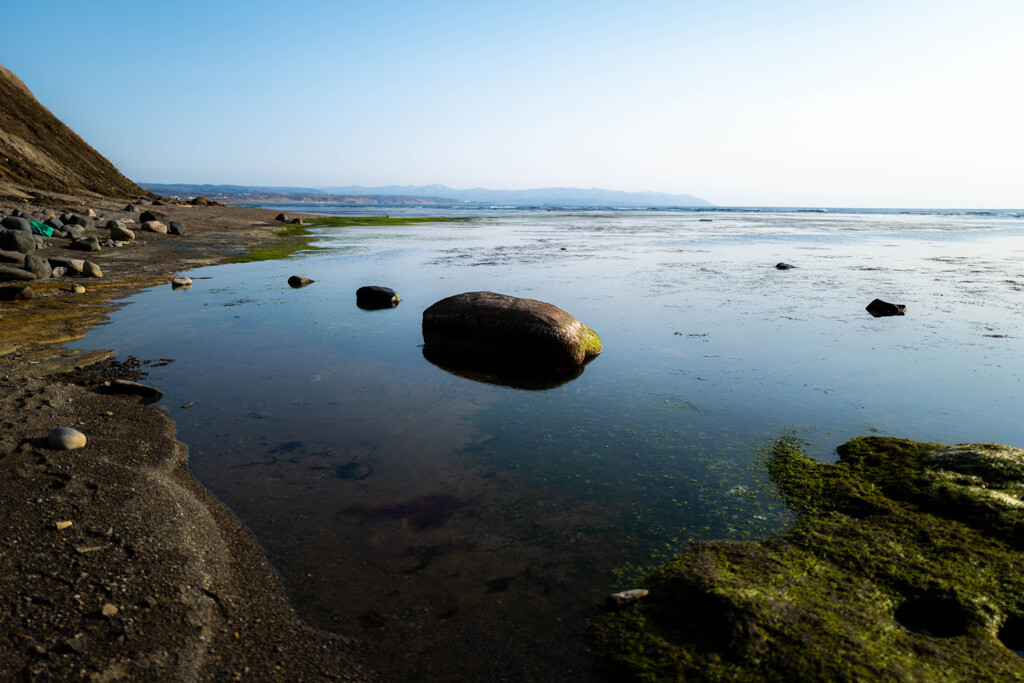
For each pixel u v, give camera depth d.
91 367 8.88
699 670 3.22
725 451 6.39
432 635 3.64
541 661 3.42
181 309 13.29
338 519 4.98
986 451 5.45
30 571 3.81
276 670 3.29
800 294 16.22
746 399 8.06
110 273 17.67
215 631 3.56
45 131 44.12
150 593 3.78
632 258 25.77
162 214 35.53
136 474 5.38
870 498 5.10
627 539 4.70
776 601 3.68
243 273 19.03
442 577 4.22
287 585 4.10
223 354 9.97
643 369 9.46
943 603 3.77
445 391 8.45
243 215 46.72
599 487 5.60
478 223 61.06
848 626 3.48
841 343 10.94
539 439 6.76
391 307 14.27
